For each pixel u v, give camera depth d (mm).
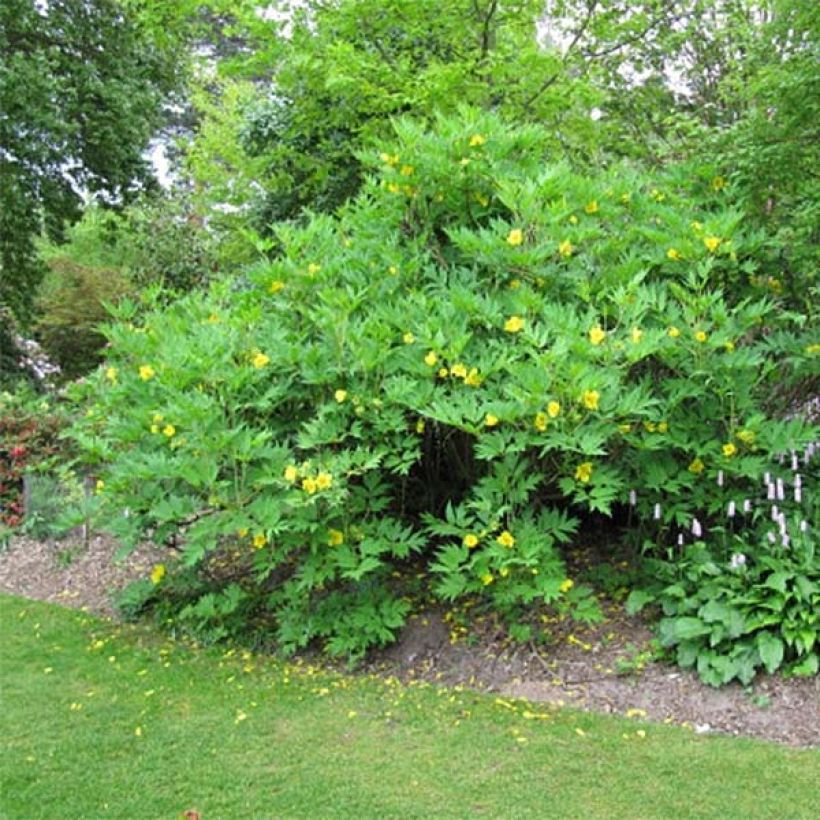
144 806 3111
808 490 4727
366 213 5195
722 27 9547
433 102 7555
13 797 3182
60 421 8234
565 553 5238
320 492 4156
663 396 4688
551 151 8383
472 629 4602
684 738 3609
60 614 5465
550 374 4078
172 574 5301
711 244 4602
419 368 4402
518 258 4539
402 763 3412
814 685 3867
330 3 8008
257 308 4648
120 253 18781
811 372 4918
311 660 4605
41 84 11570
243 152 12289
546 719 3805
